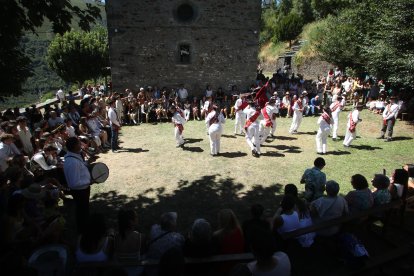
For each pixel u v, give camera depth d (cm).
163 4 1617
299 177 836
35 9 491
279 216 435
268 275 301
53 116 980
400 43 1347
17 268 277
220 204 699
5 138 697
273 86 1792
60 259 364
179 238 385
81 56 2764
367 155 998
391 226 548
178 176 855
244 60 1762
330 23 2248
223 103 1605
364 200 494
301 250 485
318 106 1586
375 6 1752
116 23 1612
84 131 1030
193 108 1537
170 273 269
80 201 525
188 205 697
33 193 519
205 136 1238
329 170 875
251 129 988
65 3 490
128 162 965
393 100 1138
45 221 488
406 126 1330
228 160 969
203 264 356
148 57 1678
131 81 1702
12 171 564
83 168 521
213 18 1672
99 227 366
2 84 566
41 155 713
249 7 1688
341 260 432
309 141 1152
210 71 1745
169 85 1731
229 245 380
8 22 491
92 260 360
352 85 1827
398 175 545
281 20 3556
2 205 508
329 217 478
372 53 1517
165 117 1490
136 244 387
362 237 519
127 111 1455
